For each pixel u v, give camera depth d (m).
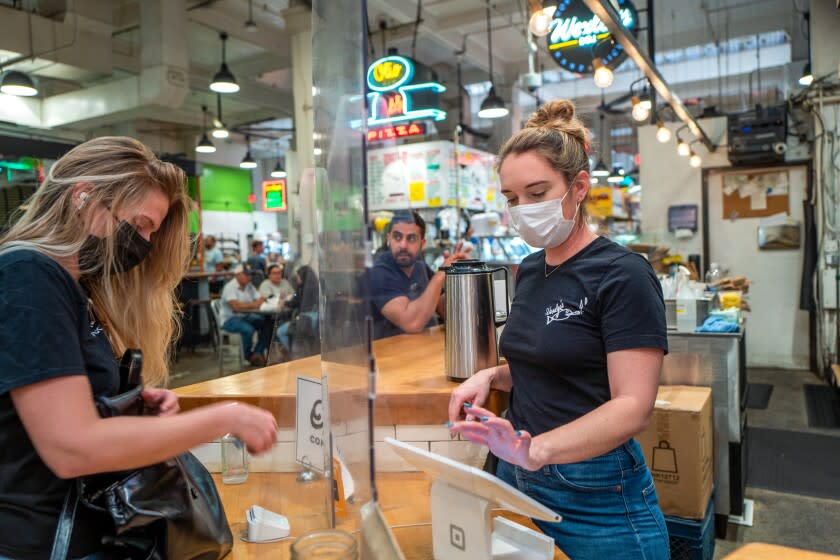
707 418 2.80
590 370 1.23
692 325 3.16
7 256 0.91
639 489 1.26
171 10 7.61
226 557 1.14
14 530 0.90
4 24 6.88
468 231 5.24
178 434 0.88
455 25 8.36
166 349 1.36
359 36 0.79
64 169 1.00
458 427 1.01
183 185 1.17
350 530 0.95
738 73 10.61
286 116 12.55
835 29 5.83
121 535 0.99
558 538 1.28
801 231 6.43
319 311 1.15
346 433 0.94
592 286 1.21
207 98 11.25
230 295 6.80
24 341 0.84
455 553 1.02
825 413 4.82
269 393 1.53
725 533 3.00
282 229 17.03
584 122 1.38
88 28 7.72
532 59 4.39
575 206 1.27
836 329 5.89
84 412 0.86
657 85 4.35
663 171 7.02
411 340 2.36
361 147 0.78
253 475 1.53
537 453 1.00
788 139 6.43
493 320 1.66
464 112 10.73
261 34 8.68
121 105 8.13
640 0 7.87
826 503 3.25
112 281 1.13
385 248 2.38
